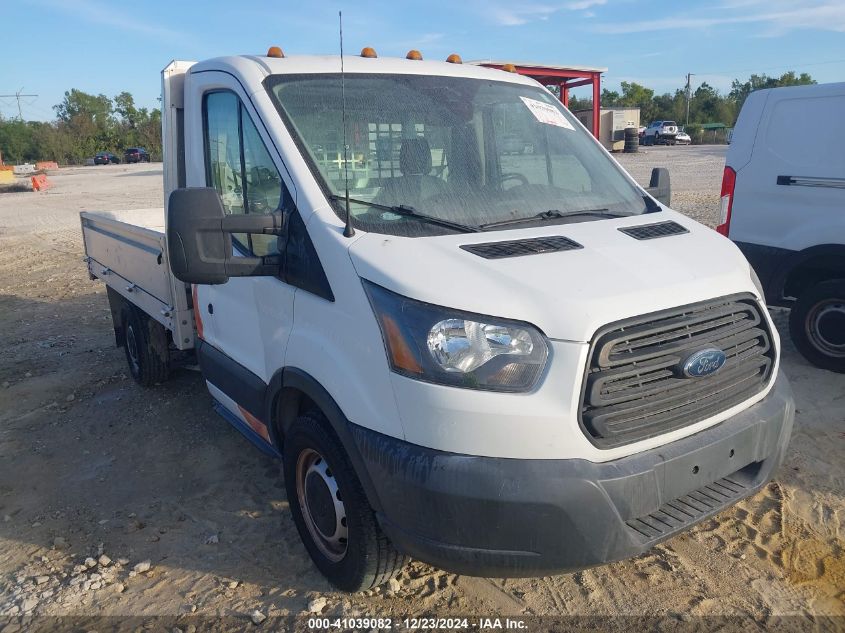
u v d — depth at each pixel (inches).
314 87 148.5
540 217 141.3
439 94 159.0
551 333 105.8
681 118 3435.0
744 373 124.9
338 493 132.3
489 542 105.4
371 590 137.8
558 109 178.1
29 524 172.2
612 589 136.6
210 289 173.2
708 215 543.5
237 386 161.5
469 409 104.8
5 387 266.7
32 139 3454.7
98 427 226.5
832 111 228.2
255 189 148.7
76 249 609.6
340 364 119.9
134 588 145.0
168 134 191.0
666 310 113.4
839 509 158.7
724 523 155.9
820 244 232.7
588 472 105.4
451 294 108.5
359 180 137.5
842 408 208.1
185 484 187.5
